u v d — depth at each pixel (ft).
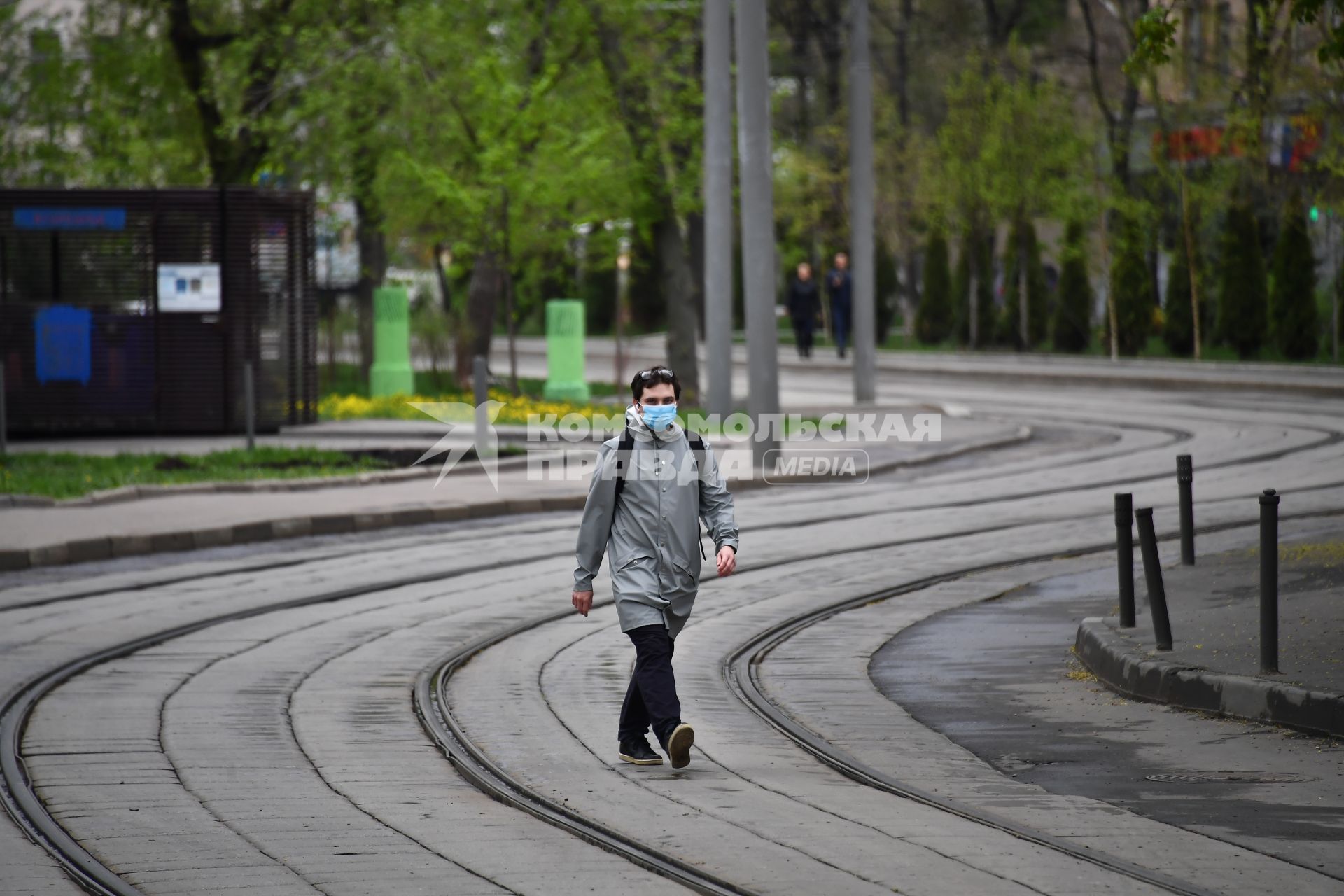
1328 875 67.10
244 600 148.36
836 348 564.30
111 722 101.04
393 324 382.83
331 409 343.05
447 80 361.10
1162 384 397.80
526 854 72.59
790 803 81.20
